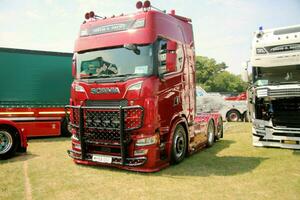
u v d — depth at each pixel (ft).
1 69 34.32
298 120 28.09
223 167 21.27
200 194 15.49
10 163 22.79
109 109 19.53
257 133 30.25
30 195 15.60
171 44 20.13
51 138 37.19
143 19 19.90
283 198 14.90
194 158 24.49
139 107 18.70
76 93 21.58
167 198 14.97
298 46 28.35
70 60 39.11
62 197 15.24
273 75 29.91
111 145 19.84
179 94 22.47
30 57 36.17
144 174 19.35
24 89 35.40
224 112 62.85
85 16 23.26
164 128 20.43
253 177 18.61
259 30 30.37
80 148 21.38
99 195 15.48
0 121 24.02
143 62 19.43
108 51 20.77
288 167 21.22
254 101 30.45
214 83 265.54
